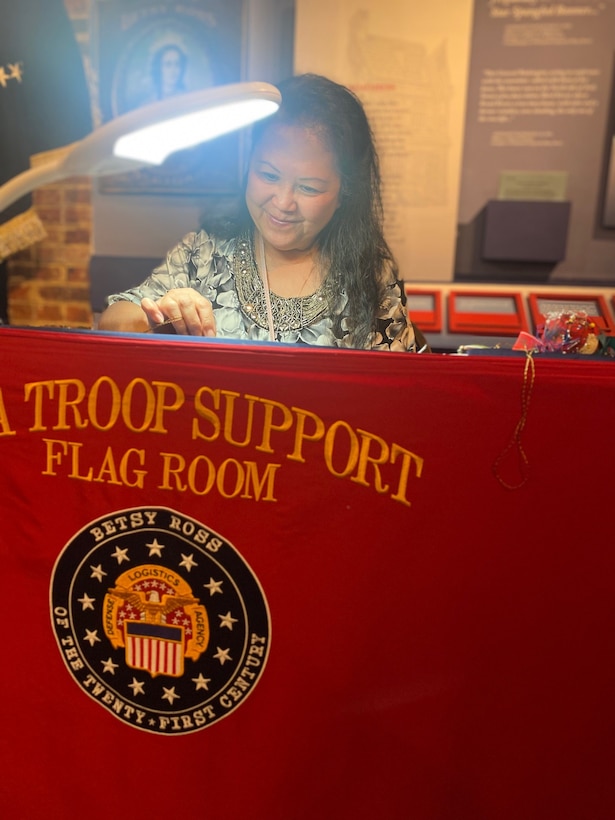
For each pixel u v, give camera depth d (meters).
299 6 2.26
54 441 1.08
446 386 0.99
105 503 1.10
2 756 1.25
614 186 2.35
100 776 1.23
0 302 2.76
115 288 2.64
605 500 1.01
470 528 1.04
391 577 1.08
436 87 2.29
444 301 2.35
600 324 2.20
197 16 2.44
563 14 2.26
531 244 2.38
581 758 1.12
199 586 1.11
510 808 1.16
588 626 1.06
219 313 1.35
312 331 1.33
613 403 0.97
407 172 2.37
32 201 2.59
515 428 0.99
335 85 1.26
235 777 1.20
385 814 1.19
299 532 1.07
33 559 1.14
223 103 0.75
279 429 1.03
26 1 2.37
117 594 1.14
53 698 1.21
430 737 1.14
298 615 1.11
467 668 1.10
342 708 1.14
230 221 1.40
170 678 1.17
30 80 2.43
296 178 1.20
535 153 2.37
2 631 1.18
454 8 2.23
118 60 2.51
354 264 1.32
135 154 0.79
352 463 1.03
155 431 1.05
